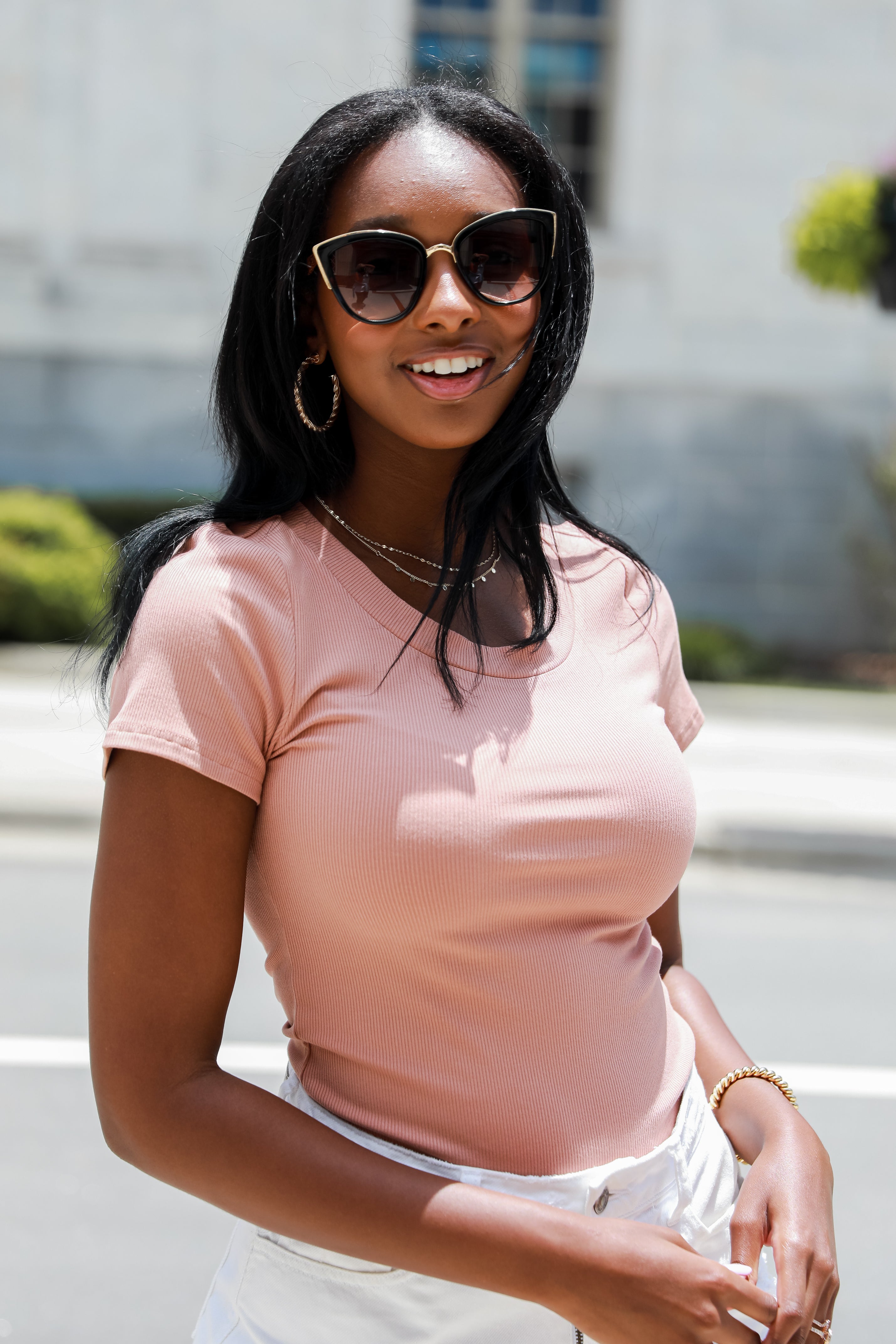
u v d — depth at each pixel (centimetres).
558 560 152
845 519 1285
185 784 117
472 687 131
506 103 152
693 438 1281
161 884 116
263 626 122
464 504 140
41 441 1229
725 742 871
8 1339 261
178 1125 116
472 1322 122
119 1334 265
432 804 122
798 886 627
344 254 133
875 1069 402
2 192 1211
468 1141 126
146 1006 116
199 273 1225
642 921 137
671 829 133
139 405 1233
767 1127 142
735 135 1263
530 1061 127
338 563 130
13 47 1198
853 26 1254
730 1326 115
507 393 142
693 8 1248
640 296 1272
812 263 754
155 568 128
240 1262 129
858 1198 326
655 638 153
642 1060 135
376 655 127
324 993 126
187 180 1220
